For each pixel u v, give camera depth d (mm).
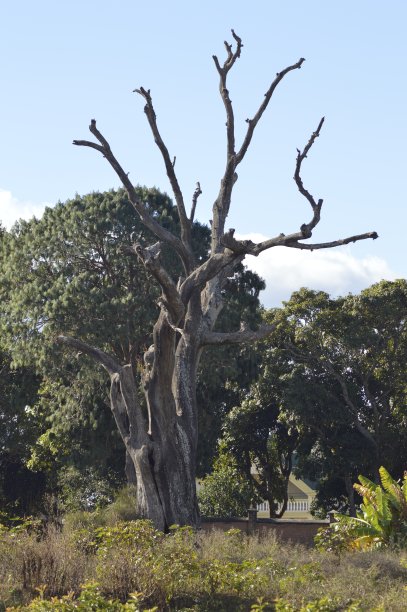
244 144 27859
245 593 16500
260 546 20875
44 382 49594
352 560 19031
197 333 26422
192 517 25547
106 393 44031
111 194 45844
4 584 16484
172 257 43781
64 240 44219
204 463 47625
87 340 42250
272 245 25094
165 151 27359
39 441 48812
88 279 43094
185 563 16609
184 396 26141
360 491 25406
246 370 46344
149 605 15680
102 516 25812
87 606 13594
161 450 25547
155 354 25828
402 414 51062
